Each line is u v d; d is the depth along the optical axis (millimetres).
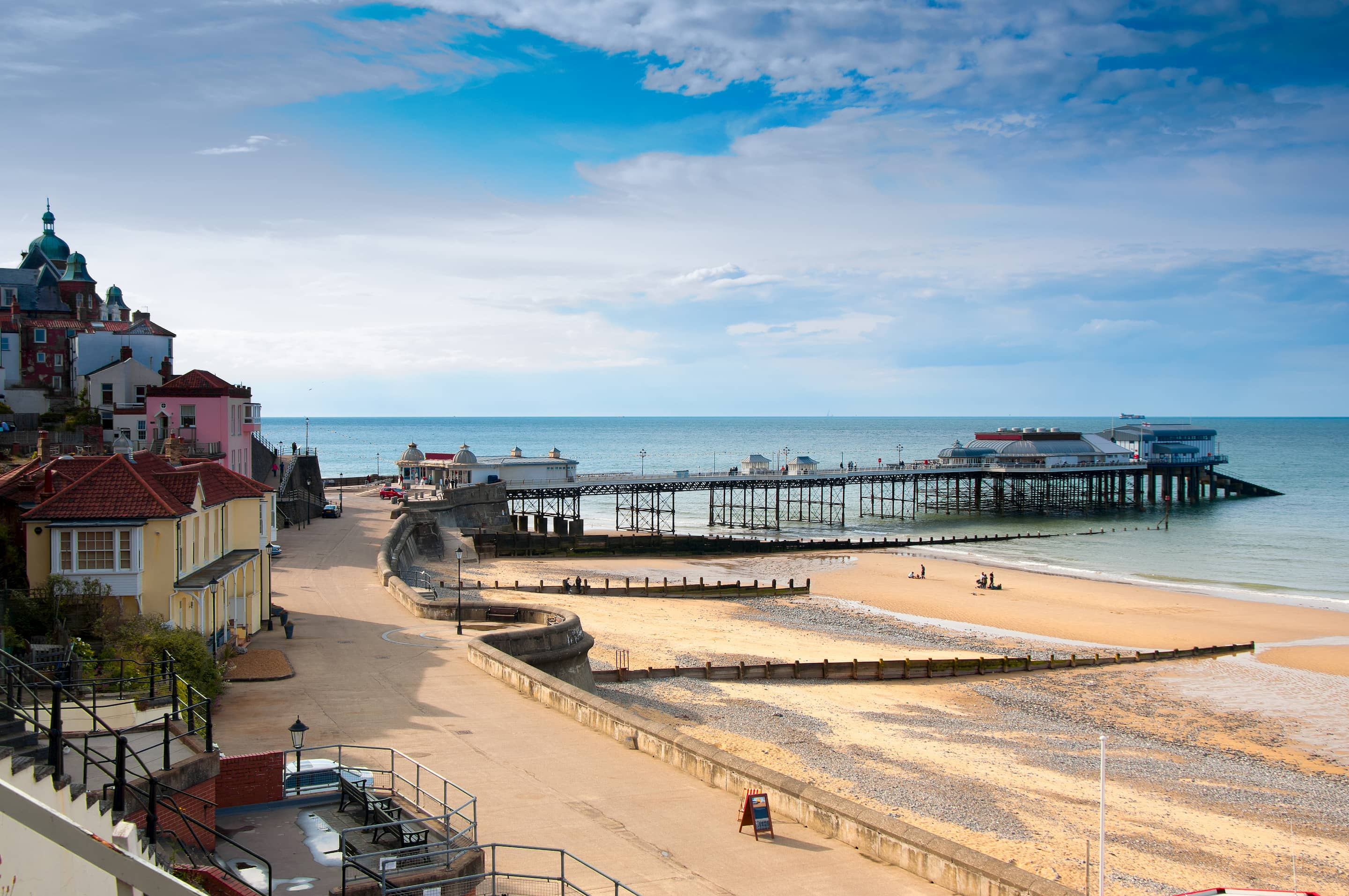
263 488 48406
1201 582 101125
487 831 24438
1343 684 62031
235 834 19844
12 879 10898
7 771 12516
